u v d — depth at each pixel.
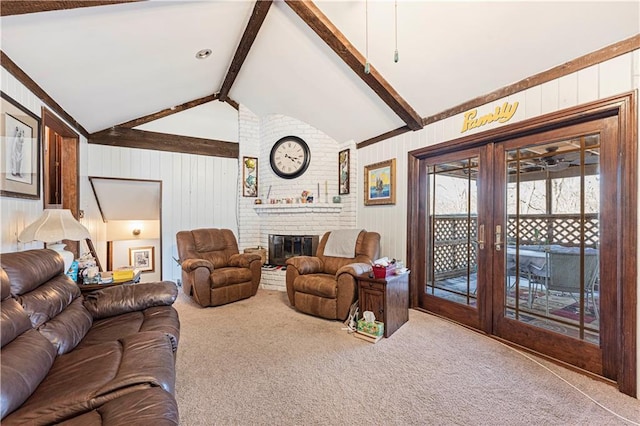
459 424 1.64
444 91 2.97
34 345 1.35
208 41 2.98
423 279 3.53
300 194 4.75
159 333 1.75
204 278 3.57
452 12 2.28
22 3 1.61
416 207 3.56
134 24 2.26
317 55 3.20
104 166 4.29
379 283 2.80
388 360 2.34
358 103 3.65
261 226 5.17
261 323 3.11
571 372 2.17
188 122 4.91
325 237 4.08
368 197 4.21
